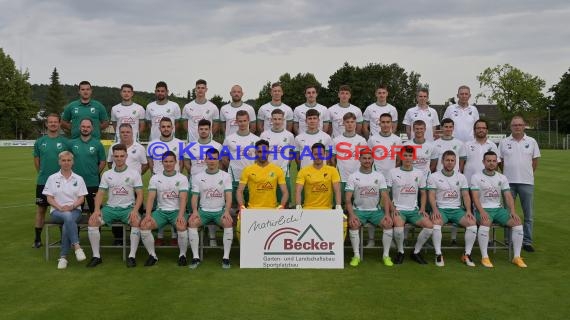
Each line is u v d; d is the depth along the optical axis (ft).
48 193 21.24
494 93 204.03
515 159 24.06
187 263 21.07
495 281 18.38
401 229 21.09
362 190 22.11
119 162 21.67
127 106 27.30
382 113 27.81
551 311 15.19
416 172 22.39
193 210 21.22
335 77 179.73
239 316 14.70
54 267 20.30
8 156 96.07
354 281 18.35
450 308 15.43
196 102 27.63
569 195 41.57
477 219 22.17
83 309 15.30
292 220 20.43
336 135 28.09
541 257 22.09
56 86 226.17
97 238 20.72
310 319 14.47
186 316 14.70
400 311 15.15
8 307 15.51
